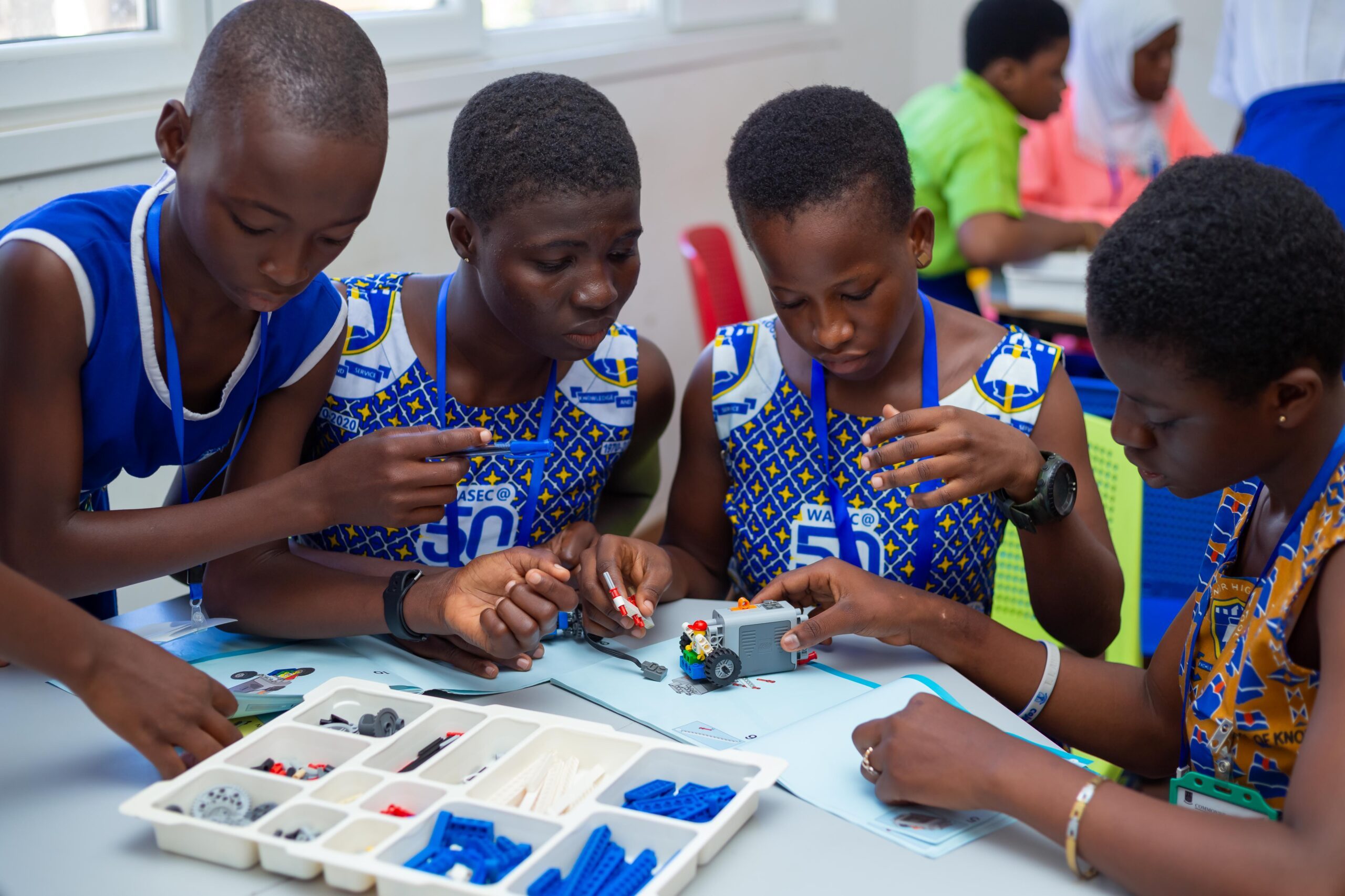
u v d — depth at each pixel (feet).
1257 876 2.66
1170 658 3.95
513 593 3.81
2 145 6.23
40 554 3.85
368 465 3.88
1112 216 10.72
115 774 3.33
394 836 2.80
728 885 2.84
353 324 4.75
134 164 7.07
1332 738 2.74
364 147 3.46
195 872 2.87
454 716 3.48
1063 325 8.51
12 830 3.04
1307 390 2.98
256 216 3.39
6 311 3.69
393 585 4.06
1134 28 10.50
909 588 4.16
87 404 4.00
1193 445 3.17
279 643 4.28
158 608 4.61
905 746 3.18
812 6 14.06
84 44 6.82
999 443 3.97
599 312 4.09
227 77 3.30
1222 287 2.88
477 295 4.45
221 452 4.85
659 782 3.20
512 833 2.93
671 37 11.76
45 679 3.89
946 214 10.01
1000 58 9.48
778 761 3.18
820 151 3.95
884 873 2.90
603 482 5.04
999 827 3.13
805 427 4.80
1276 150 7.64
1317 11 7.54
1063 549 4.33
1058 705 4.06
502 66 9.55
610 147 3.94
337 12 3.54
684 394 5.13
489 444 3.95
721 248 10.14
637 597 4.21
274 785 3.09
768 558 4.84
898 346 4.63
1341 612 2.89
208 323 4.05
